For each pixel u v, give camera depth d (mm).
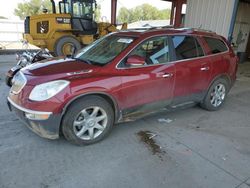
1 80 6730
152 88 3715
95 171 2801
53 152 3143
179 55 4020
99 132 3410
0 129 3686
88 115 3266
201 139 3672
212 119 4488
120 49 3609
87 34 11531
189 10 9938
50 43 10750
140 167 2910
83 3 11094
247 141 3682
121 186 2576
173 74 3900
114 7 15945
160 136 3705
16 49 13930
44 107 2934
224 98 5078
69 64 3537
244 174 2867
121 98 3438
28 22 10516
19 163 2881
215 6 8820
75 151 3188
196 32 4395
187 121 4328
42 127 3021
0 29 16516
